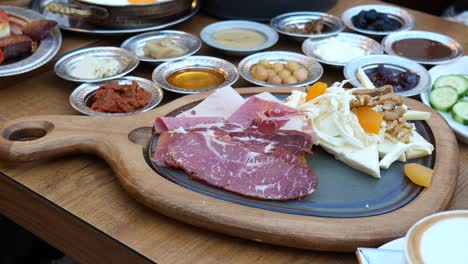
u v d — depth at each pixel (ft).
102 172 1.33
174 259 1.09
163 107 1.47
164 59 1.79
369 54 1.89
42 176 1.32
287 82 1.69
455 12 3.00
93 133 1.35
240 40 1.97
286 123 1.35
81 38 2.00
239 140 1.30
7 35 1.81
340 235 1.07
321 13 2.16
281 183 1.19
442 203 1.17
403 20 2.19
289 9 2.15
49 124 1.37
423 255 0.83
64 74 1.68
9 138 1.35
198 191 1.19
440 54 1.91
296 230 1.08
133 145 1.31
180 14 2.02
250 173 1.21
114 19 1.89
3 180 1.34
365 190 1.22
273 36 1.98
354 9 2.24
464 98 1.68
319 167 1.30
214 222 1.11
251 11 2.13
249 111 1.39
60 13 1.87
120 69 1.73
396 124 1.33
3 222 2.01
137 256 1.11
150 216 1.20
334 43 1.95
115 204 1.24
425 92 1.66
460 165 1.41
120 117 1.41
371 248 1.00
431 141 1.38
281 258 1.10
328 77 1.83
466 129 1.50
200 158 1.24
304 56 1.83
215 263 1.09
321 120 1.37
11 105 1.62
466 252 0.83
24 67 1.67
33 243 2.16
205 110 1.43
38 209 1.30
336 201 1.18
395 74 1.74
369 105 1.33
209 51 1.96
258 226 1.09
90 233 1.19
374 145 1.31
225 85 1.65
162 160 1.27
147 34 1.95
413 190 1.22
